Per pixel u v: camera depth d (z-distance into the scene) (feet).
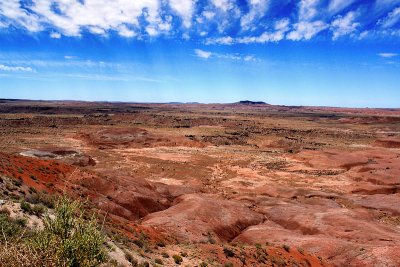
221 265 58.44
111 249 41.04
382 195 162.30
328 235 108.27
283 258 75.82
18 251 20.20
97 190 112.98
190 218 108.78
